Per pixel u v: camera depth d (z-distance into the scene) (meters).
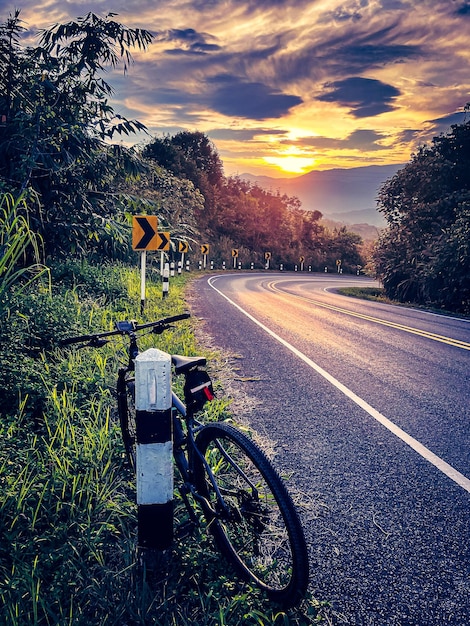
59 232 9.64
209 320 11.03
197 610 2.35
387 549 2.85
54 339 5.85
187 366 2.64
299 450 4.16
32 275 8.34
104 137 10.38
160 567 2.61
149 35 10.15
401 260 24.91
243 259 52.78
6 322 5.29
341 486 3.57
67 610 2.30
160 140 46.38
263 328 10.31
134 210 12.05
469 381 6.54
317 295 22.02
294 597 2.26
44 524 2.89
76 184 10.27
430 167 24.73
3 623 2.18
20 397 4.25
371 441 4.40
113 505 3.01
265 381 6.21
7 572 2.50
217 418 4.68
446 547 2.88
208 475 2.60
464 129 26.38
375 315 14.16
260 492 3.18
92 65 10.13
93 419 4.32
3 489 2.97
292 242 64.75
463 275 19.00
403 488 3.56
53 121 9.19
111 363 5.84
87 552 2.68
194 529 2.86
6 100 9.23
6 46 9.16
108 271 12.89
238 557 2.62
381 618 2.33
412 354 8.20
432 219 24.42
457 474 3.81
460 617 2.34
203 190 48.84
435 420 4.99
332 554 2.79
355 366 7.18
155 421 2.46
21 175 8.52
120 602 2.34
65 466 3.33
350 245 71.75
